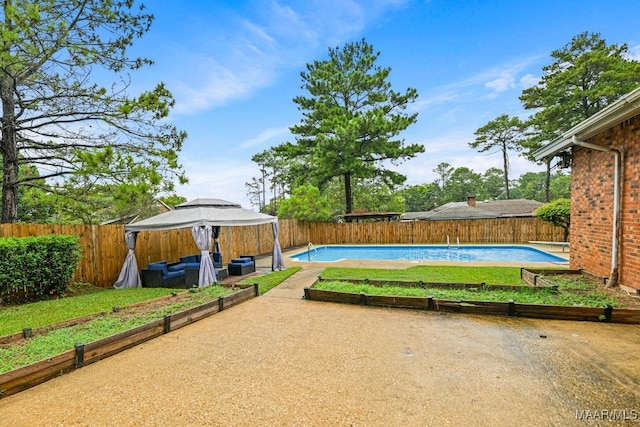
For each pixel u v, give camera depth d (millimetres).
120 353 3969
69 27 7996
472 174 51906
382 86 21781
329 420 2557
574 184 7938
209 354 3893
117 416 2670
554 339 4094
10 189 8586
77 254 7512
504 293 5953
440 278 8047
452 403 2752
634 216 5648
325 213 20922
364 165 22062
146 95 8484
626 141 5855
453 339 4195
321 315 5418
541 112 24016
